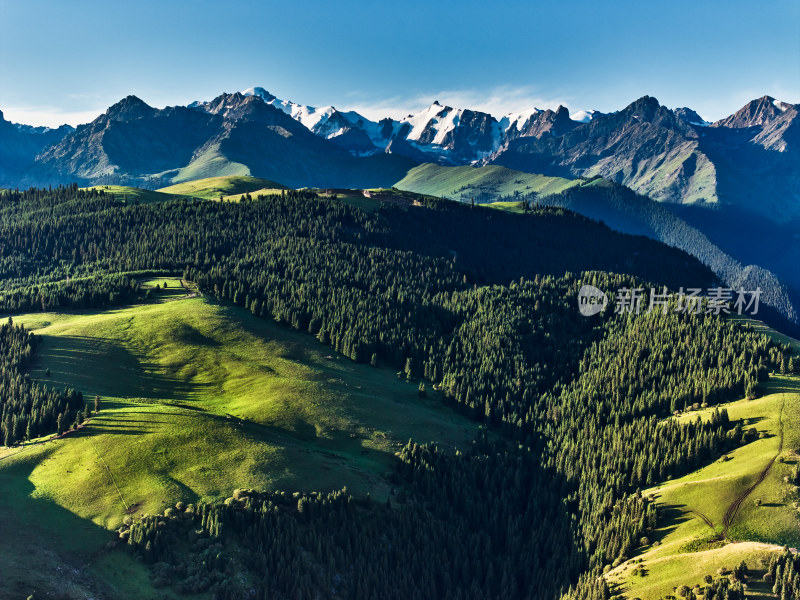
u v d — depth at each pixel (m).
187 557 130.00
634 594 145.88
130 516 136.00
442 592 151.50
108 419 170.00
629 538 167.25
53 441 158.75
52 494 139.88
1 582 113.19
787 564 136.12
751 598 133.00
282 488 153.50
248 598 125.81
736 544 151.38
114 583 121.50
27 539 125.81
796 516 156.12
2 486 140.00
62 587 116.88
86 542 128.75
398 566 147.88
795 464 171.75
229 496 146.62
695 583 141.38
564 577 164.38
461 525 170.12
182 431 166.38
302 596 130.12
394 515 159.88
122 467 149.88
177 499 141.75
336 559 142.00
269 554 134.50
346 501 156.12
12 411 165.62
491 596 157.75
